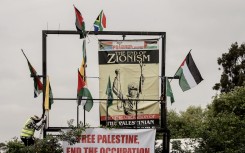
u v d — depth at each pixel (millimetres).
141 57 34656
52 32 34344
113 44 34688
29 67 33844
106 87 34562
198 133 35969
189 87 34750
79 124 33125
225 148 35625
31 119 33375
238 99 58531
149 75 34625
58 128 33312
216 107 59438
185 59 34750
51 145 32594
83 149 32750
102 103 34438
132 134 32844
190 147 36312
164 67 34750
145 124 34562
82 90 33562
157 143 37938
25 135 33219
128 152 32781
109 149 32750
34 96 33969
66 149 32688
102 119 34375
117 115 34406
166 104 34406
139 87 34562
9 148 34625
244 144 36188
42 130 33312
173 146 35969
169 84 34594
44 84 34031
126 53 34688
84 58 34000
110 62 34625
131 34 34719
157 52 34625
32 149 32531
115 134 32781
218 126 36938
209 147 35844
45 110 33312
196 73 34750
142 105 34594
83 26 34281
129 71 34625
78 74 33344
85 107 33750
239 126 37375
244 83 63938
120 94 34500
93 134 32812
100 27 34469
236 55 84188
